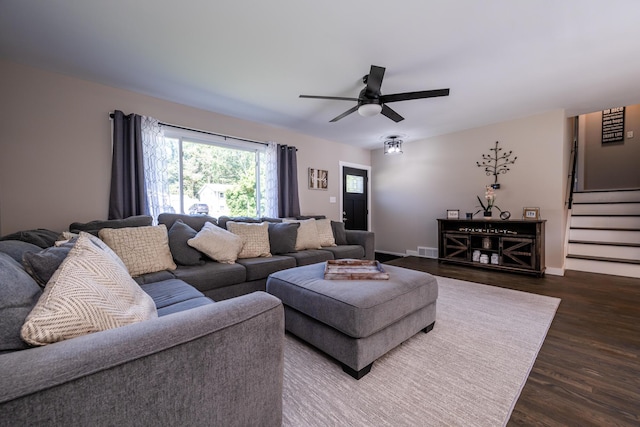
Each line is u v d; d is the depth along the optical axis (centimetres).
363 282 185
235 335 86
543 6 174
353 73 260
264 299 98
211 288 229
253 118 387
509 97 320
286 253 317
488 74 263
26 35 201
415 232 531
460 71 257
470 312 244
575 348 183
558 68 252
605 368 160
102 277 97
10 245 133
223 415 84
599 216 436
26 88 243
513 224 405
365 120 400
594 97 321
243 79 271
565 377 152
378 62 240
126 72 257
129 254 208
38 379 55
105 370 62
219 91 298
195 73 259
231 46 217
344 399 135
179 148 335
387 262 467
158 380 70
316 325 175
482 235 408
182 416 75
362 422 121
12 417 52
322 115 376
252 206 409
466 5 173
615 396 136
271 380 97
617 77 270
